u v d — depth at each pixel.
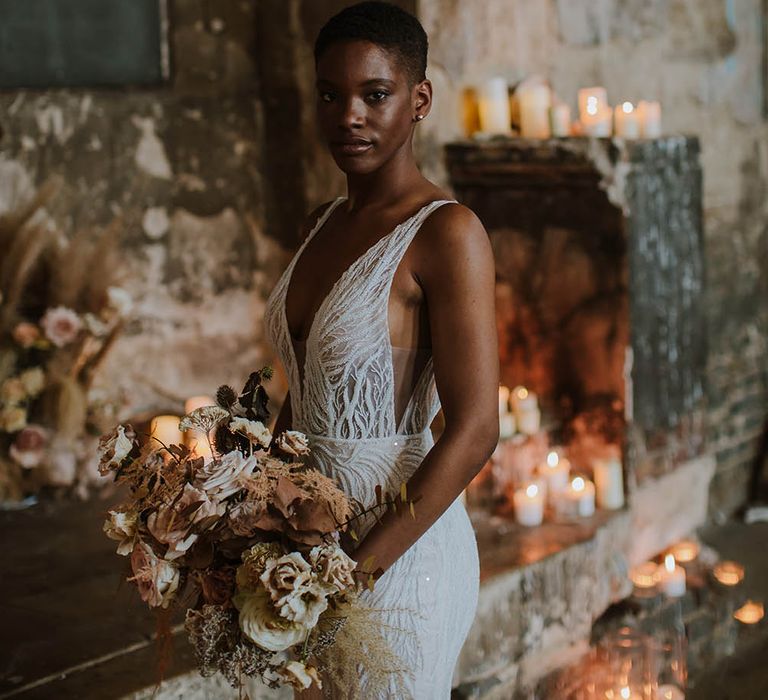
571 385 3.87
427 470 1.67
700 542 4.12
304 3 4.00
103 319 3.62
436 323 1.70
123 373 3.96
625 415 3.75
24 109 3.69
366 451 1.77
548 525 3.60
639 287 3.73
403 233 1.73
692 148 3.95
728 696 3.32
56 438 3.62
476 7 3.82
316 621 1.49
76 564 3.13
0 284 3.53
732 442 4.77
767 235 5.05
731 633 3.66
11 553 3.21
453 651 1.84
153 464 1.60
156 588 1.55
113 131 3.88
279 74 4.13
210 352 4.17
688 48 4.57
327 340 1.74
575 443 3.87
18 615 2.79
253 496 1.54
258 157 4.21
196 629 1.55
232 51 4.12
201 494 1.51
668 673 3.26
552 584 3.31
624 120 3.89
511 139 3.72
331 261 1.82
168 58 3.99
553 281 3.85
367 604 1.73
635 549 3.79
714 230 4.71
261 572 1.48
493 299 1.71
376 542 1.66
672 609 3.60
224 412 1.67
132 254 3.96
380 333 1.73
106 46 3.86
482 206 3.95
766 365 5.04
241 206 4.19
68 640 2.64
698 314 4.07
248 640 1.52
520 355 3.96
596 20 4.21
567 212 3.76
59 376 3.60
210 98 4.08
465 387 1.67
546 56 4.06
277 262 4.28
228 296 4.20
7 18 3.64
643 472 3.83
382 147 1.73
